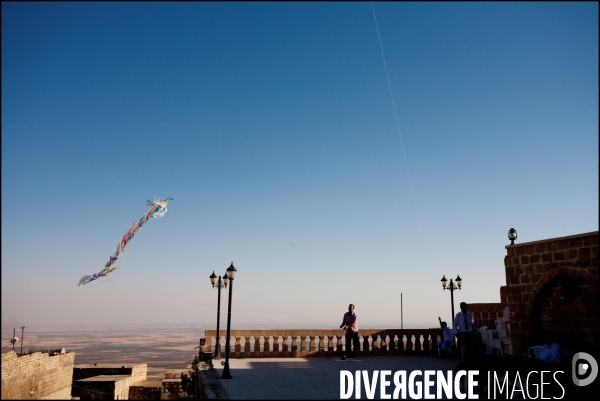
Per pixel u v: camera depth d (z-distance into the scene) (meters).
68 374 40.38
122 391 40.06
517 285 17.34
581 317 14.85
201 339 21.78
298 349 20.97
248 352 20.52
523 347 16.81
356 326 20.61
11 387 30.36
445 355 20.22
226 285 22.97
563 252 15.59
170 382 31.44
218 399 10.77
